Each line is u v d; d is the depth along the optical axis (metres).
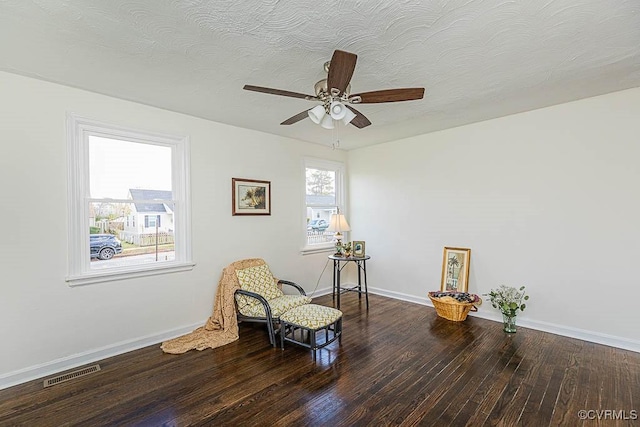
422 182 4.23
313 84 2.52
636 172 2.70
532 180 3.27
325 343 2.81
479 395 2.10
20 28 1.74
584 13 1.63
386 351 2.79
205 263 3.42
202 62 2.15
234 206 3.67
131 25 1.72
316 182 4.85
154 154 3.12
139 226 3.01
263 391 2.18
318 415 1.91
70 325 2.54
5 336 2.27
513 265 3.42
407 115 3.36
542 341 2.95
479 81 2.49
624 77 2.46
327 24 1.71
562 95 2.84
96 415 1.93
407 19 1.67
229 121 3.53
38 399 2.10
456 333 3.19
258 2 1.53
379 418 1.88
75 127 2.59
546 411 1.92
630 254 2.74
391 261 4.63
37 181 2.41
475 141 3.70
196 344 2.92
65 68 2.24
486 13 1.62
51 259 2.46
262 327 3.47
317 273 4.75
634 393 2.09
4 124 2.28
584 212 2.96
